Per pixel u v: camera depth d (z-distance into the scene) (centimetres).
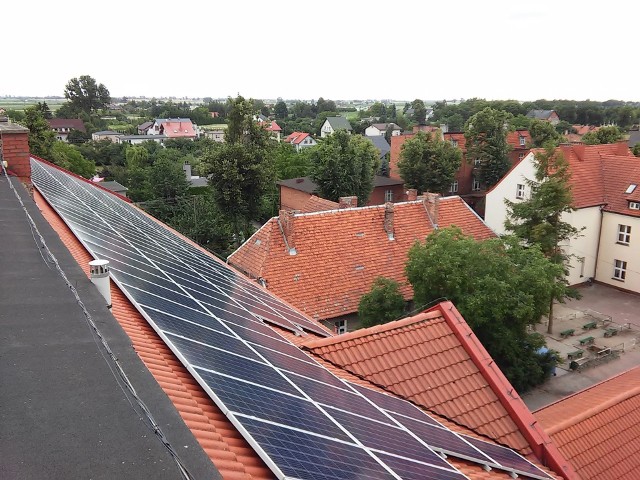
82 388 430
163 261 1352
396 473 604
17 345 507
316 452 557
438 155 5562
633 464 1158
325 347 1113
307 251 2725
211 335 820
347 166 5000
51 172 2847
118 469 329
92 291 685
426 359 1158
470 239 2269
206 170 4153
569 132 13725
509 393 1126
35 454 339
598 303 3612
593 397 1465
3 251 845
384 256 2864
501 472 908
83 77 19462
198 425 550
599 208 3856
